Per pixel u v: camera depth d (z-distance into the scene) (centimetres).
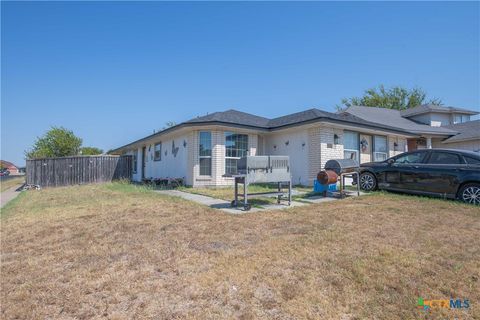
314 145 1224
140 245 459
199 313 269
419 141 1802
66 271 372
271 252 407
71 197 1109
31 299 305
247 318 260
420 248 419
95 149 4044
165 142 1680
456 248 420
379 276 334
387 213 638
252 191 1070
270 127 1360
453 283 318
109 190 1311
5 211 863
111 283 332
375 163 995
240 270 352
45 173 1736
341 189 875
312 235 482
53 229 586
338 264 364
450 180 796
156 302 290
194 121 1251
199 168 1317
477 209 676
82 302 295
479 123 1914
